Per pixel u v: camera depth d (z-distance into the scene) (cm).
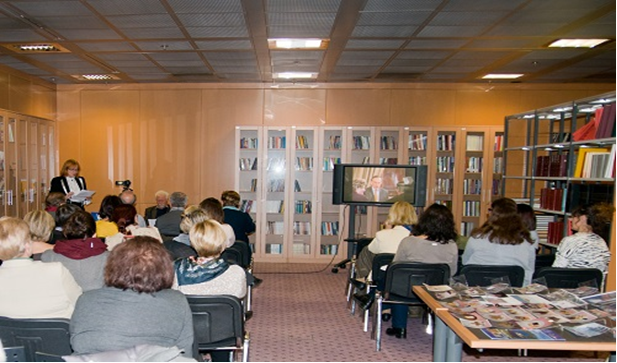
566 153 455
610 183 365
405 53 519
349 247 597
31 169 645
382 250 367
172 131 710
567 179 420
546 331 168
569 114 505
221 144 707
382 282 328
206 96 705
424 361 309
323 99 698
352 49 502
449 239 317
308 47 495
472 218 670
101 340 144
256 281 408
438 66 582
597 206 299
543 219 453
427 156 662
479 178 671
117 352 113
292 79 676
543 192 464
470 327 171
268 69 607
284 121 702
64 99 714
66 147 717
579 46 482
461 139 659
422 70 606
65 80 684
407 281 303
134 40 471
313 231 651
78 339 146
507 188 681
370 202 593
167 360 113
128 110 711
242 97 702
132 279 151
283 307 430
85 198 555
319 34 445
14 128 596
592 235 295
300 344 337
